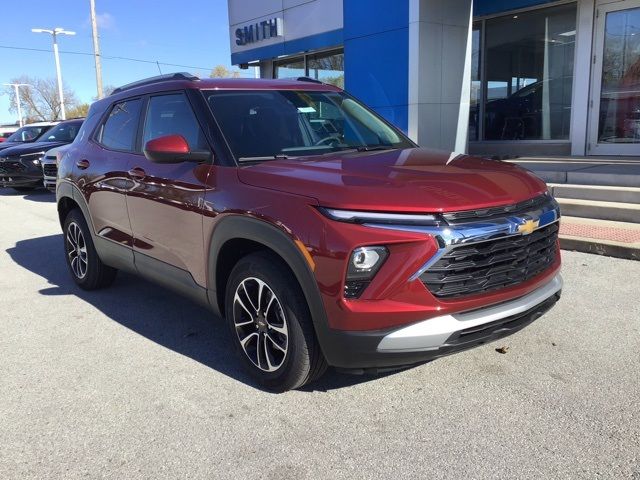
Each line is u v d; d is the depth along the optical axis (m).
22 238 8.65
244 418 3.17
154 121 4.45
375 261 2.80
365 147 4.16
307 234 2.93
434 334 2.80
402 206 2.80
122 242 4.74
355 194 2.90
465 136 10.63
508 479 2.56
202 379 3.67
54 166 12.02
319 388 3.47
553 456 2.70
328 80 14.46
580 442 2.80
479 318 2.91
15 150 13.84
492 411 3.11
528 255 3.18
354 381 3.54
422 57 9.70
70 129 14.55
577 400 3.18
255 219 3.21
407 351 2.83
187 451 2.89
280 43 14.73
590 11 9.77
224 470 2.73
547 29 10.57
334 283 2.84
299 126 4.11
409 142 4.51
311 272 2.93
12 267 6.84
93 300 5.41
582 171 7.82
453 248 2.81
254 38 15.38
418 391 3.37
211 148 3.74
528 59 10.97
